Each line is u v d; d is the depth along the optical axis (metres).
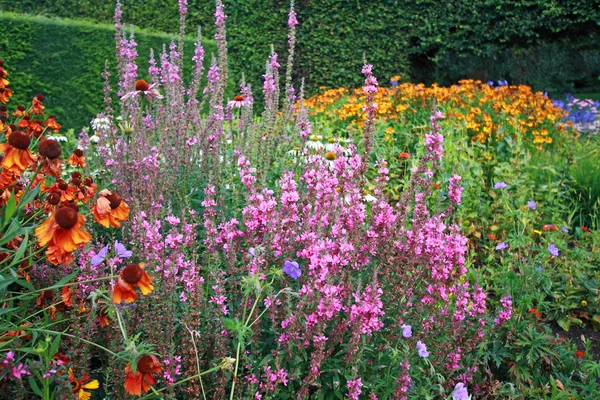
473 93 8.41
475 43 12.24
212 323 2.59
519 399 3.35
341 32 11.77
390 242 2.88
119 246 2.46
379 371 2.78
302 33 11.72
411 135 6.74
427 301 2.93
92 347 2.50
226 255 2.84
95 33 8.12
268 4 11.43
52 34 7.86
